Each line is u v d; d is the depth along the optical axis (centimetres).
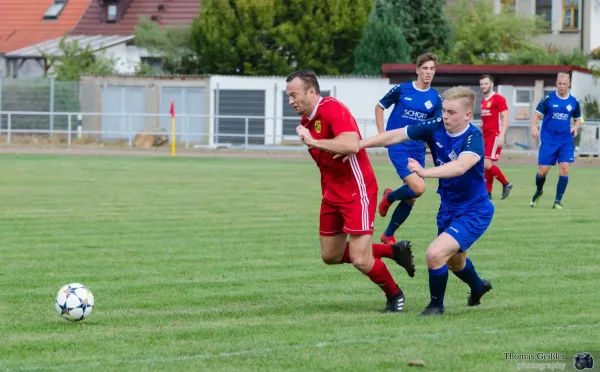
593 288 2062
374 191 1825
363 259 1803
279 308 1872
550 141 3822
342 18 10031
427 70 2877
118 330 1652
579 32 11394
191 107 9638
